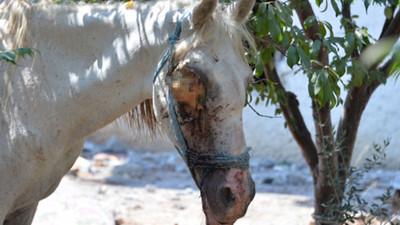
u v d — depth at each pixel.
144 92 3.54
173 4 3.57
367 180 8.95
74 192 8.24
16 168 3.65
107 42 3.61
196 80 3.18
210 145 3.28
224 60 3.23
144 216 7.36
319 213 5.33
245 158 3.28
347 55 4.11
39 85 3.65
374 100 10.53
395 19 4.79
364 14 9.62
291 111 5.43
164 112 3.42
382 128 10.31
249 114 11.27
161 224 7.07
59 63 3.66
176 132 3.36
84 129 3.73
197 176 3.42
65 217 6.46
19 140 3.62
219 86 3.19
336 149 4.94
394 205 7.09
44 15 3.71
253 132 11.12
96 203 6.89
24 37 3.68
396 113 10.34
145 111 3.88
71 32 3.65
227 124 3.25
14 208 3.81
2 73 3.66
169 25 3.44
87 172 9.32
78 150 4.02
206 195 3.32
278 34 3.87
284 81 9.58
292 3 4.52
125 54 3.54
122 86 3.58
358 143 10.23
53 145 3.68
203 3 3.19
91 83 3.60
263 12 3.91
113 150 10.83
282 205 7.99
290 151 10.71
